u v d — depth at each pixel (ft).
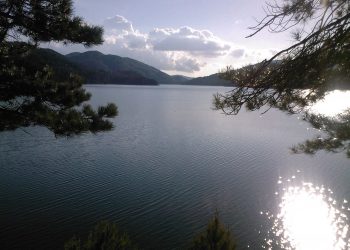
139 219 81.35
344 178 115.55
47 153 141.49
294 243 73.97
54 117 33.55
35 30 32.81
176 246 69.87
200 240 30.40
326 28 13.70
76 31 32.71
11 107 34.91
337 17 14.87
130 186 103.19
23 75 34.37
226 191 101.19
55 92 33.99
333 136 27.68
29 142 160.76
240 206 90.53
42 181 105.60
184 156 143.13
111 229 28.17
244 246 72.33
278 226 80.69
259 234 76.84
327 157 142.92
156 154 145.59
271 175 118.21
